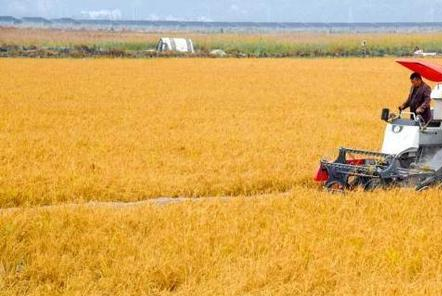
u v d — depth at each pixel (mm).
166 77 74125
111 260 12898
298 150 26766
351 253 13180
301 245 13609
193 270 12461
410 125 19875
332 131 32719
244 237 14125
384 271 12516
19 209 16375
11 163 23031
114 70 84438
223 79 72000
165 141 28719
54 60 105562
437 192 18203
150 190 20125
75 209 16438
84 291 11414
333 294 11508
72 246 13648
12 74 75688
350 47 155625
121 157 25078
